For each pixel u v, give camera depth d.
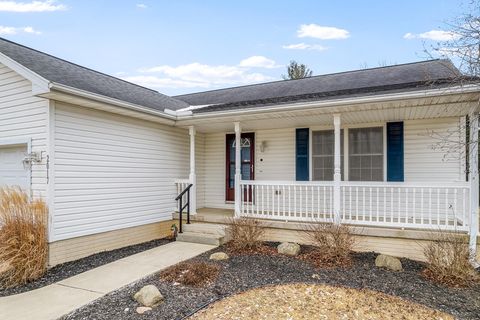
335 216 6.48
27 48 7.30
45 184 5.64
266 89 10.07
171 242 7.46
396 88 6.21
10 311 3.83
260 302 4.06
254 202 9.04
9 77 6.20
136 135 7.54
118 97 6.68
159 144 8.27
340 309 3.88
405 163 7.49
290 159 8.75
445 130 7.12
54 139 5.70
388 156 7.60
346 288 4.55
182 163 9.11
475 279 4.82
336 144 6.62
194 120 7.86
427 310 3.85
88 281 4.86
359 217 7.55
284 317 3.66
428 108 6.20
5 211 5.14
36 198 5.60
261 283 4.72
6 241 4.93
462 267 4.83
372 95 5.77
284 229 7.18
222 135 9.86
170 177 8.63
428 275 5.05
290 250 6.28
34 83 5.35
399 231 6.05
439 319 3.62
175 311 3.76
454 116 7.02
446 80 5.38
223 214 8.45
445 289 4.53
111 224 6.84
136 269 5.40
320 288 4.55
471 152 5.47
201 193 9.94
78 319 3.60
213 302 4.03
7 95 6.24
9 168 6.48
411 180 7.43
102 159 6.65
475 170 5.45
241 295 4.27
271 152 9.01
